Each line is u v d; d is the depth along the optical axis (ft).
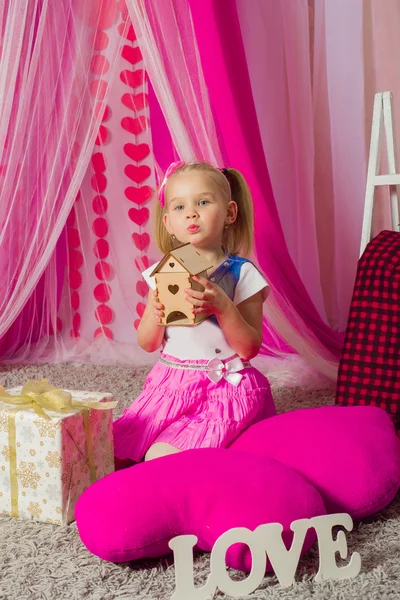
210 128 6.57
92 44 6.63
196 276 4.69
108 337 8.85
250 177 6.85
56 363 8.41
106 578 3.68
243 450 4.57
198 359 5.09
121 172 8.66
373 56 8.53
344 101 8.57
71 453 4.28
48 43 6.61
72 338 8.84
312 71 8.64
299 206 8.46
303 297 7.61
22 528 4.23
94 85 6.75
